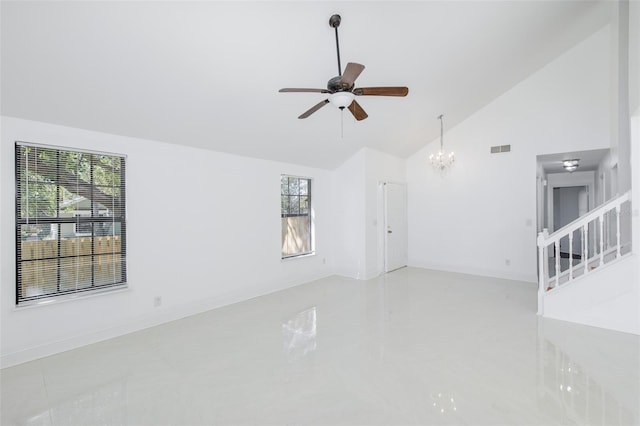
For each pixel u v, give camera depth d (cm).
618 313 320
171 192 363
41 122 271
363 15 279
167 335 319
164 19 226
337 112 410
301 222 551
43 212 275
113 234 319
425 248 653
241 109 347
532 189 530
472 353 273
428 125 556
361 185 557
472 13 317
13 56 217
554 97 507
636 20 304
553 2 347
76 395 216
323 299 441
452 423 184
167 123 330
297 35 277
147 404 206
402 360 262
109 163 316
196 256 387
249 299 445
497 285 511
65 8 200
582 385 222
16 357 259
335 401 207
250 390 221
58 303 280
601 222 333
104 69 248
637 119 313
